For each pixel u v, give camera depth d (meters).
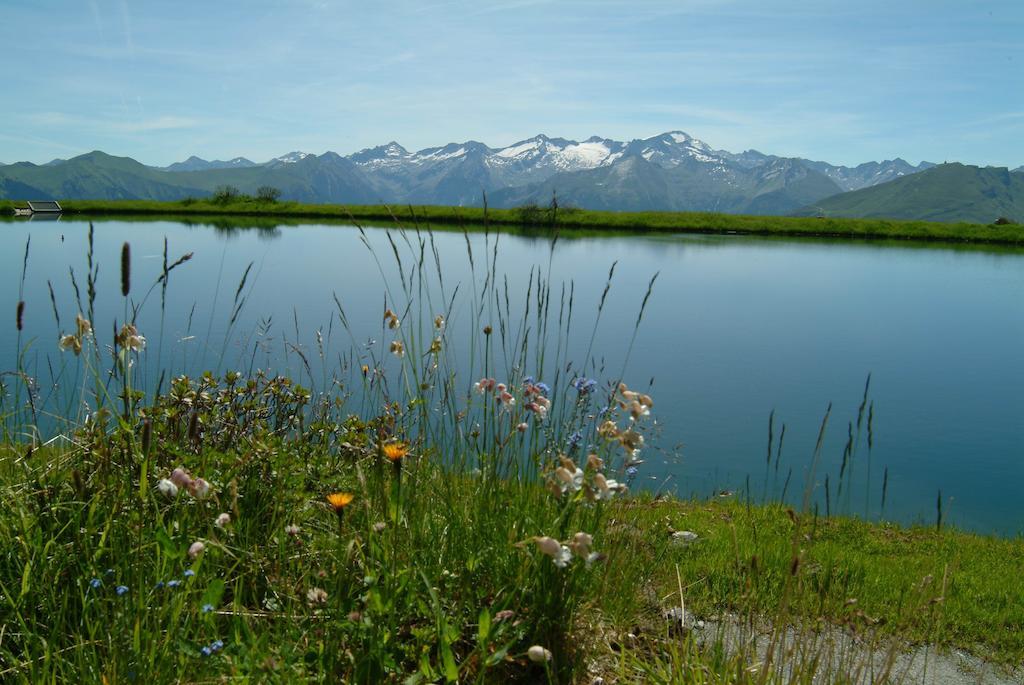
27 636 2.82
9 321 21.64
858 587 5.13
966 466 13.66
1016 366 22.95
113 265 36.59
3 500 3.45
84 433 3.84
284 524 3.59
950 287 45.28
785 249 73.06
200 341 12.18
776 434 14.98
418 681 2.93
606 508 4.10
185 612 2.97
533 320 17.83
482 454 4.13
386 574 3.05
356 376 6.99
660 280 43.38
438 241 60.38
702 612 4.43
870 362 23.12
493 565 3.57
